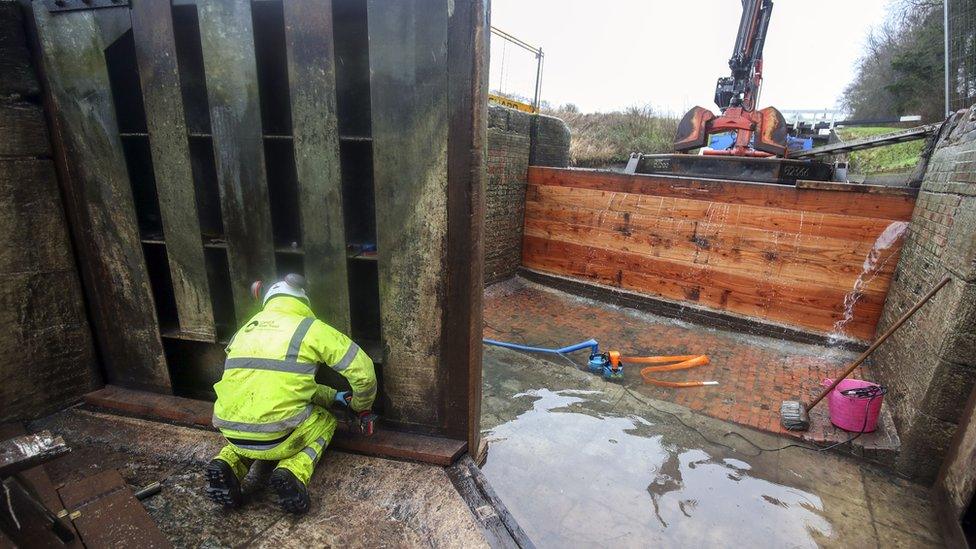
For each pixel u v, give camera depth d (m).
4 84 2.35
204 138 2.40
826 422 3.80
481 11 1.92
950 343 2.98
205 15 2.14
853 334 5.23
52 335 2.71
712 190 5.89
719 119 6.95
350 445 2.54
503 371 4.72
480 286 2.39
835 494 3.11
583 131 15.92
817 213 5.23
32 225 2.54
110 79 2.35
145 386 2.91
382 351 2.51
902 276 4.54
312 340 2.07
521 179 7.51
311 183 2.28
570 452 3.44
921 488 3.19
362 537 2.03
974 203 3.08
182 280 2.60
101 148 2.47
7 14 2.29
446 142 2.10
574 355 5.18
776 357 5.18
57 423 2.70
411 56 2.03
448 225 2.21
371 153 2.48
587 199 7.04
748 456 3.46
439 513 2.15
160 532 1.96
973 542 2.56
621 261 6.84
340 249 2.35
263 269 2.48
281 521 2.10
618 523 2.79
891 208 4.80
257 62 2.28
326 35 2.05
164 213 2.49
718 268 6.00
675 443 3.59
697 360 4.95
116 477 2.26
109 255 2.68
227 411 2.01
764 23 6.66
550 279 7.60
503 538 2.10
